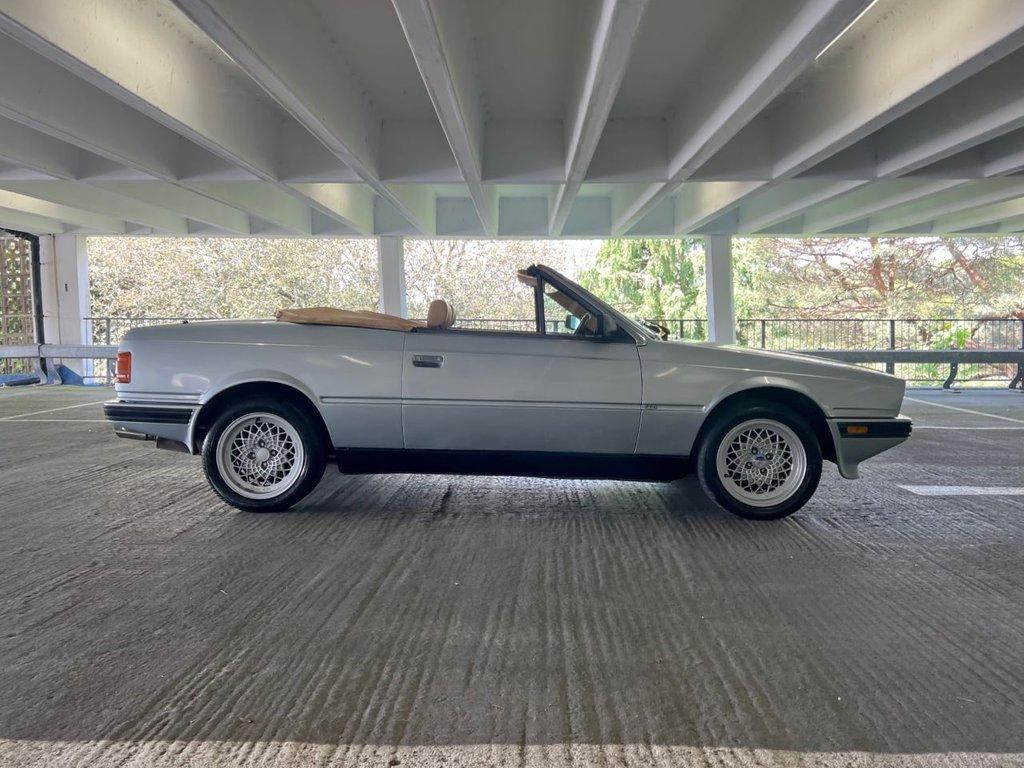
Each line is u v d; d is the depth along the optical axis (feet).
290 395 14.75
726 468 14.28
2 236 53.98
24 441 24.76
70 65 18.48
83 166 33.83
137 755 6.42
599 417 14.03
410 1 15.37
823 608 9.85
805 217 52.08
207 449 14.44
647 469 14.37
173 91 23.31
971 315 80.43
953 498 16.40
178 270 88.07
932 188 37.50
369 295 92.53
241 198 39.99
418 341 14.32
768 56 19.79
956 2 18.62
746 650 8.57
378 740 6.66
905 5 21.07
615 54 18.26
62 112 25.13
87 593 10.28
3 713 7.11
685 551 12.32
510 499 16.08
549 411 14.02
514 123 33.27
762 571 11.32
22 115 23.30
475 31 23.58
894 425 14.15
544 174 33.30
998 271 81.51
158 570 11.27
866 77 23.65
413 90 29.58
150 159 31.12
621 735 6.77
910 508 15.43
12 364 57.06
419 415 14.14
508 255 97.66
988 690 7.68
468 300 96.07
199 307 88.38
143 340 14.65
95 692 7.52
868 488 17.49
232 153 28.37
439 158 33.47
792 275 86.74
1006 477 18.88
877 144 32.89
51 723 6.93
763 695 7.53
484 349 14.20
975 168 33.35
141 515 14.60
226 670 8.01
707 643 8.74
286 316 14.84
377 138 32.58
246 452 14.69
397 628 9.13
